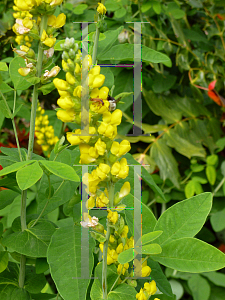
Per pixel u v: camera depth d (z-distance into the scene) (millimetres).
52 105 1227
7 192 533
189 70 1178
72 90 351
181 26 1230
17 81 479
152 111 1181
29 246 444
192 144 1143
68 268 394
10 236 453
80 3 1073
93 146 357
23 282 482
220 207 1196
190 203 418
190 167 1168
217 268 368
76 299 369
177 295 1140
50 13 406
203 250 377
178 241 388
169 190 1163
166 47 1111
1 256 456
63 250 411
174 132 1126
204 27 1263
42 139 956
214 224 1136
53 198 463
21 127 1196
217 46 1249
